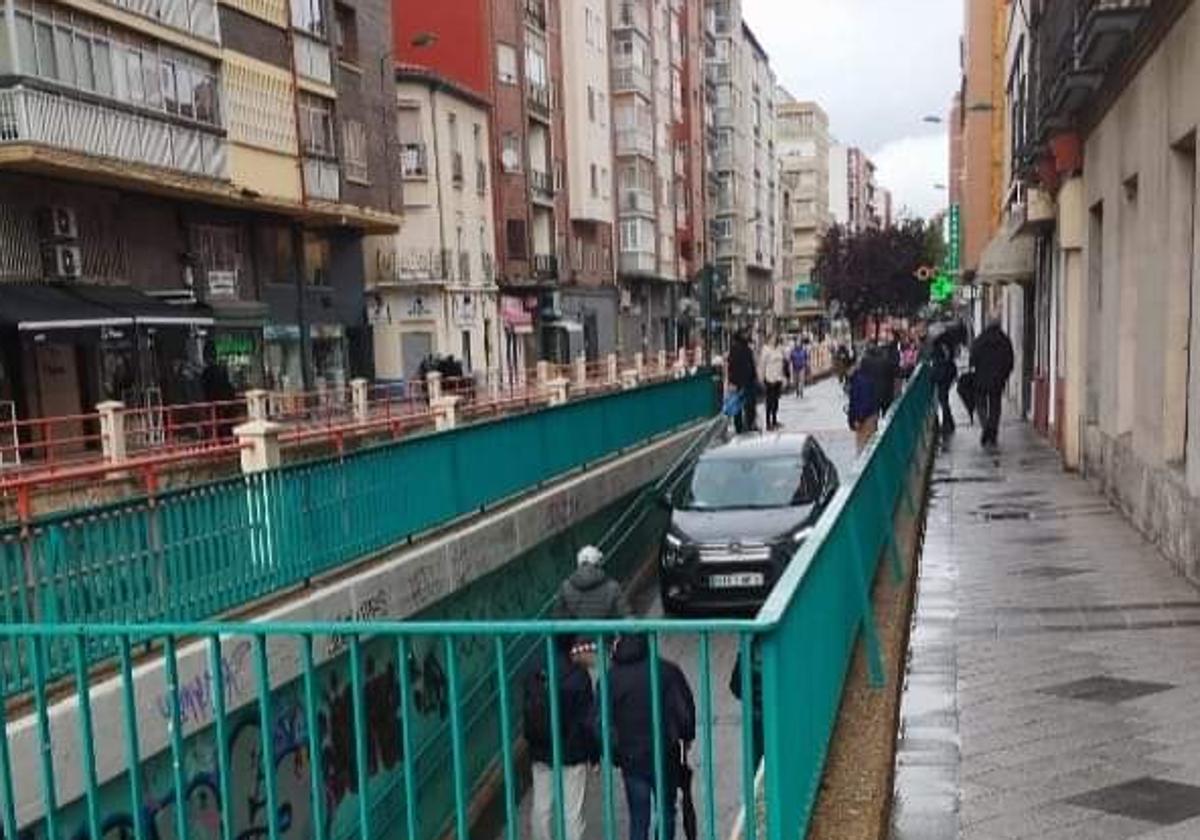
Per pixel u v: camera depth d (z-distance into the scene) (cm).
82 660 407
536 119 4975
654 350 6606
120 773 605
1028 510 1168
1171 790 469
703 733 334
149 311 2384
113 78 2338
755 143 9388
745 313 8812
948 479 1438
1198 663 628
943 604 792
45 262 2255
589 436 1560
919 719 566
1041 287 1969
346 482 932
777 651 332
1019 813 456
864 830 422
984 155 3866
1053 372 1731
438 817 906
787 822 356
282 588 837
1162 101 914
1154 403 953
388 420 1869
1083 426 1382
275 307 3119
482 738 983
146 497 713
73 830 573
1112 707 568
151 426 2081
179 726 388
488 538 1139
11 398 2195
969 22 3894
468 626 340
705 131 7862
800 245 12488
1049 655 659
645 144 6147
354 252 3656
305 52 3134
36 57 2117
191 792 657
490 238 4525
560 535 1401
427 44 4509
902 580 816
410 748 364
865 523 719
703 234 7731
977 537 1035
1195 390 795
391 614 932
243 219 2989
